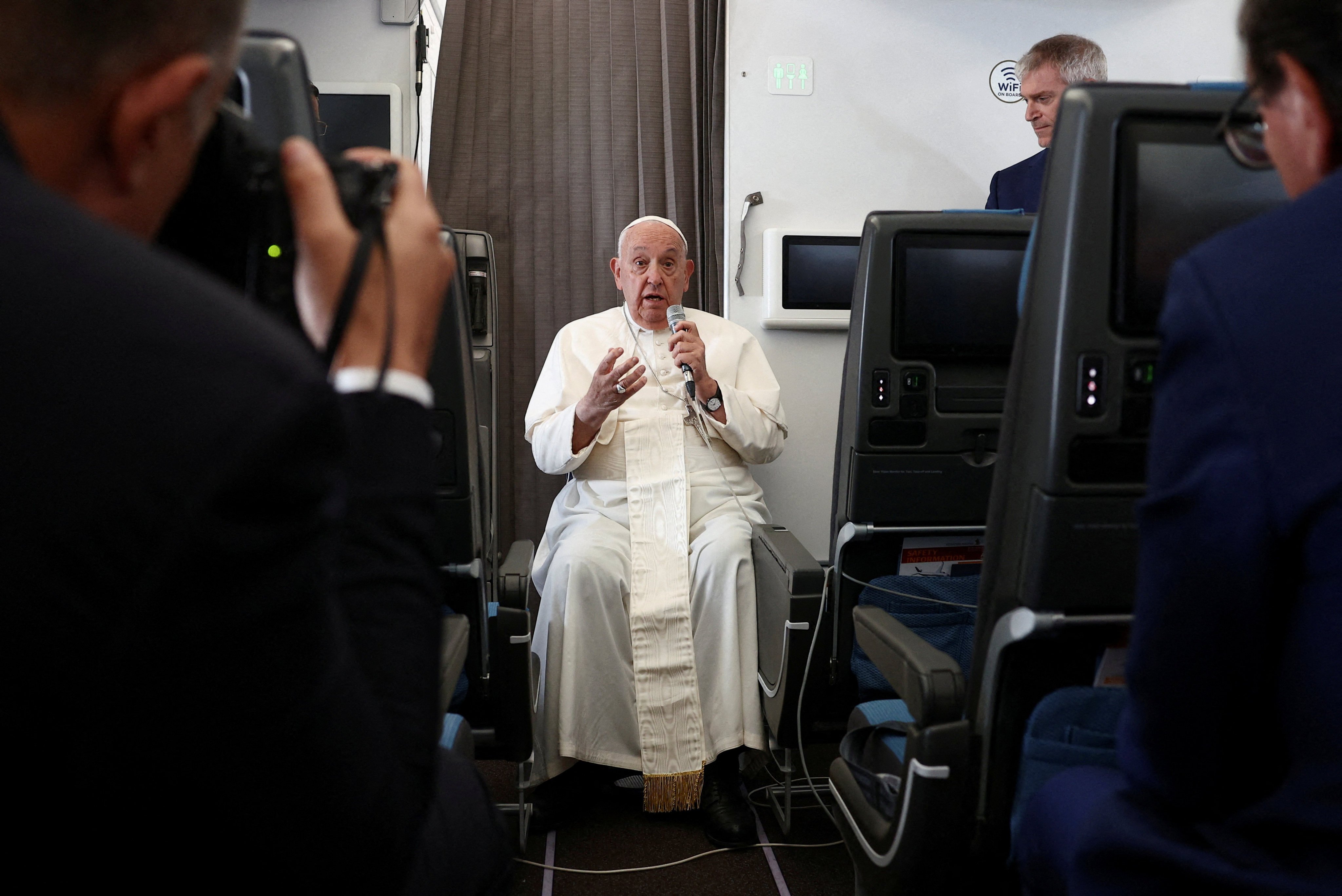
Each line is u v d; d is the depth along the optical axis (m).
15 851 0.40
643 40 3.61
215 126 0.57
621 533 2.56
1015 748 1.10
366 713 0.46
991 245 1.96
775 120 3.50
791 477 3.52
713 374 2.88
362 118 3.34
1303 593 0.60
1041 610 1.01
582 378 2.87
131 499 0.36
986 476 2.04
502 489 3.60
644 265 2.89
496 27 3.67
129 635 0.36
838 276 3.44
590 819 2.34
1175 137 0.93
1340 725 0.57
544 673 2.38
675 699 2.33
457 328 1.51
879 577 2.10
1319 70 0.63
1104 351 0.96
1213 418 0.62
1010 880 1.15
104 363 0.37
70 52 0.41
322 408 0.40
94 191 0.45
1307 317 0.60
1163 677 0.67
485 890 0.72
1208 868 0.63
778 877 2.01
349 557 0.51
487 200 3.65
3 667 0.36
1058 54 3.18
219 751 0.40
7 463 0.36
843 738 1.53
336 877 0.46
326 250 0.55
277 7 3.48
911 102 3.55
